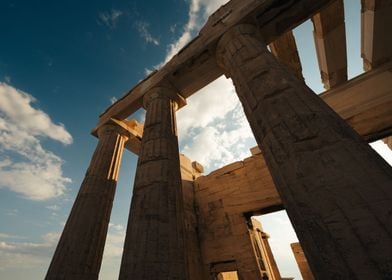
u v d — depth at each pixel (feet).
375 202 6.58
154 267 11.41
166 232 12.96
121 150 29.22
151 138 19.03
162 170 16.35
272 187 30.17
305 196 8.09
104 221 22.24
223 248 30.60
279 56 28.32
